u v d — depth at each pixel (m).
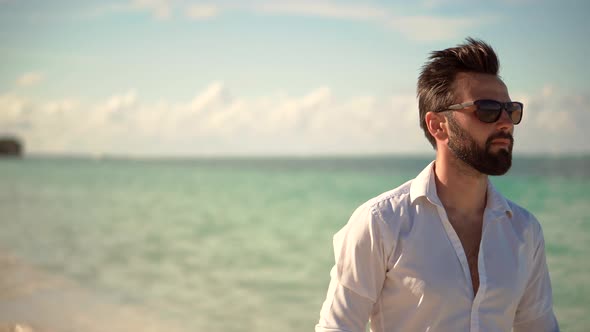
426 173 1.60
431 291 1.48
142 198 29.75
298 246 12.55
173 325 5.96
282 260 10.62
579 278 8.12
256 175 60.47
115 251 11.58
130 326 5.84
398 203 1.58
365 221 1.57
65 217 19.50
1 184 46.22
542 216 14.70
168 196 31.27
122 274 8.97
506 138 1.53
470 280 1.49
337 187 35.59
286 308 6.84
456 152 1.56
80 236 14.10
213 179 54.00
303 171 68.62
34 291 7.25
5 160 142.25
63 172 76.56
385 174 52.66
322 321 1.60
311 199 27.20
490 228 1.57
